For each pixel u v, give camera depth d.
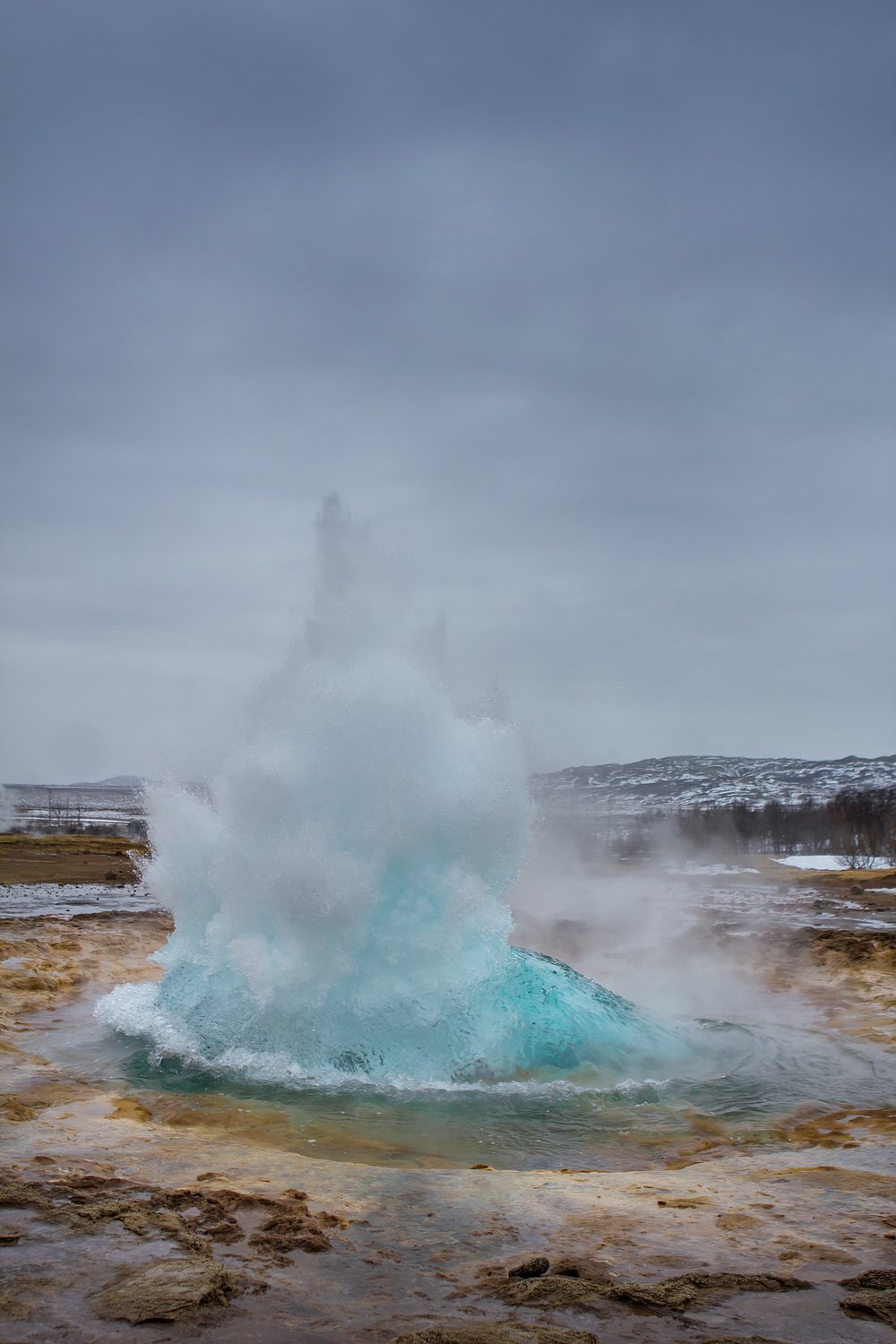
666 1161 6.86
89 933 17.94
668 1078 9.23
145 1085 8.68
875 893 33.62
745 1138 7.35
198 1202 5.16
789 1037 10.85
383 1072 9.29
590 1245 4.77
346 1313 3.92
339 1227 4.97
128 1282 4.08
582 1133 7.55
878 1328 3.83
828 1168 6.20
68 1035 10.53
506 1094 8.62
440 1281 4.29
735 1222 5.09
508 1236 4.89
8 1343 3.55
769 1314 3.95
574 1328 3.80
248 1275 4.27
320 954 9.75
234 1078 8.98
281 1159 6.27
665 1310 3.97
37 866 38.41
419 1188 5.71
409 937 9.91
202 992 10.55
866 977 14.09
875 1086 8.85
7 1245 4.48
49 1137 6.59
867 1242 4.78
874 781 180.00
